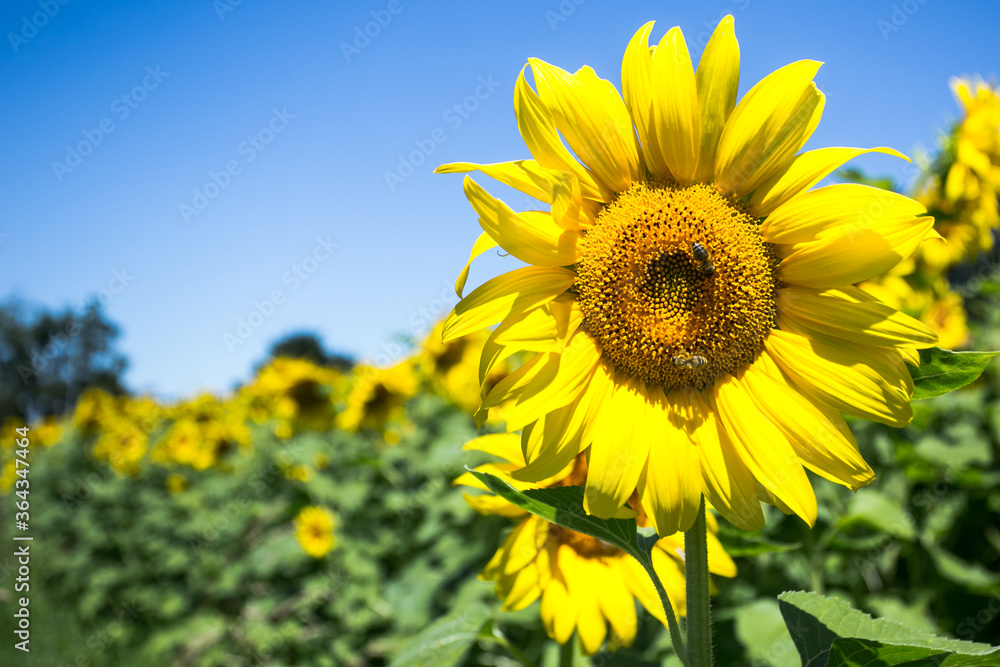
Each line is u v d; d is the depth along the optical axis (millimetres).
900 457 733
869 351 311
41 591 1823
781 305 328
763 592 679
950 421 880
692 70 321
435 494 1077
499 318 327
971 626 675
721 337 324
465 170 323
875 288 692
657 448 310
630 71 331
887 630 330
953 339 900
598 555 485
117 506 2111
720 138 325
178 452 1921
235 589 1399
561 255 327
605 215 336
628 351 327
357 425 1435
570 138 330
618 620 463
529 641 744
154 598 1634
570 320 333
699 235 324
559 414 323
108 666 1427
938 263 769
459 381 1289
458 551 923
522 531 490
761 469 306
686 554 319
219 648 1309
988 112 730
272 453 1564
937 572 688
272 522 1500
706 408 323
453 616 499
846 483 301
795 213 317
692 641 313
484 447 474
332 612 1070
